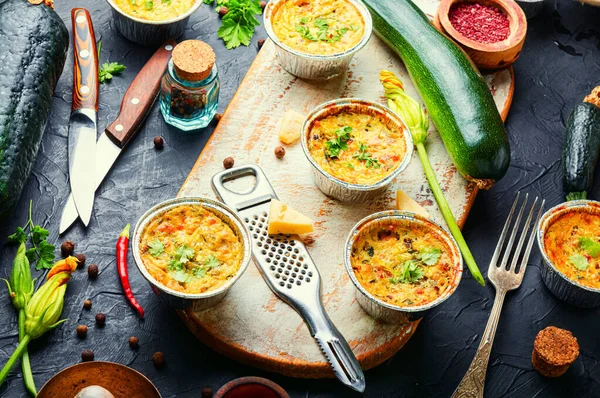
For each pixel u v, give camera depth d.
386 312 0.79
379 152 0.87
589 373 0.81
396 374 0.80
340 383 0.79
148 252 0.78
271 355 0.78
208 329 0.79
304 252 0.82
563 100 0.96
